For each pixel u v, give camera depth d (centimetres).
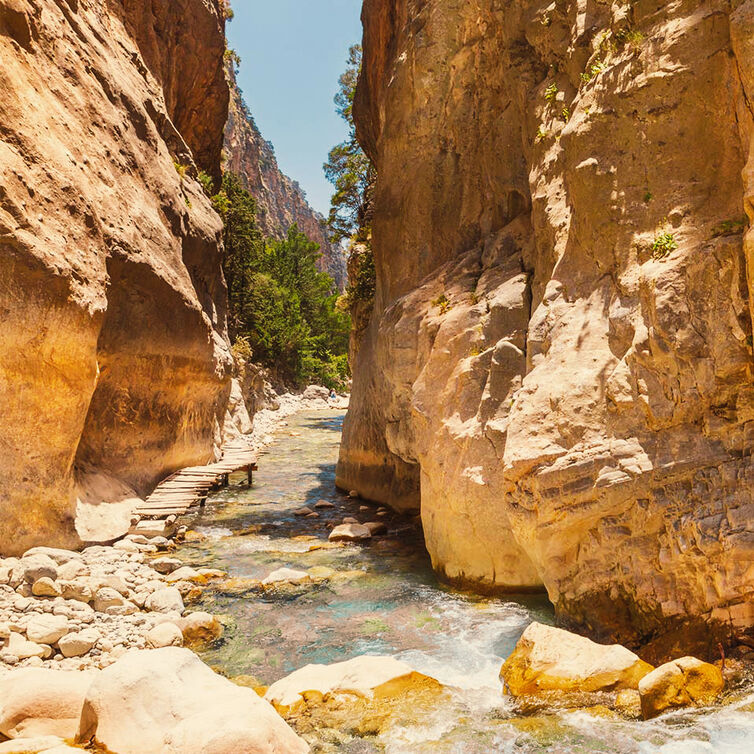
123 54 1673
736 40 668
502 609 846
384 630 785
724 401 651
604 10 921
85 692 574
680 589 647
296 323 5825
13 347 920
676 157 754
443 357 1038
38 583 814
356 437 1644
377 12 1883
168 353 1412
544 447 755
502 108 1211
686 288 680
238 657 717
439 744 527
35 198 960
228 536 1250
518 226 1123
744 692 555
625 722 544
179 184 1755
